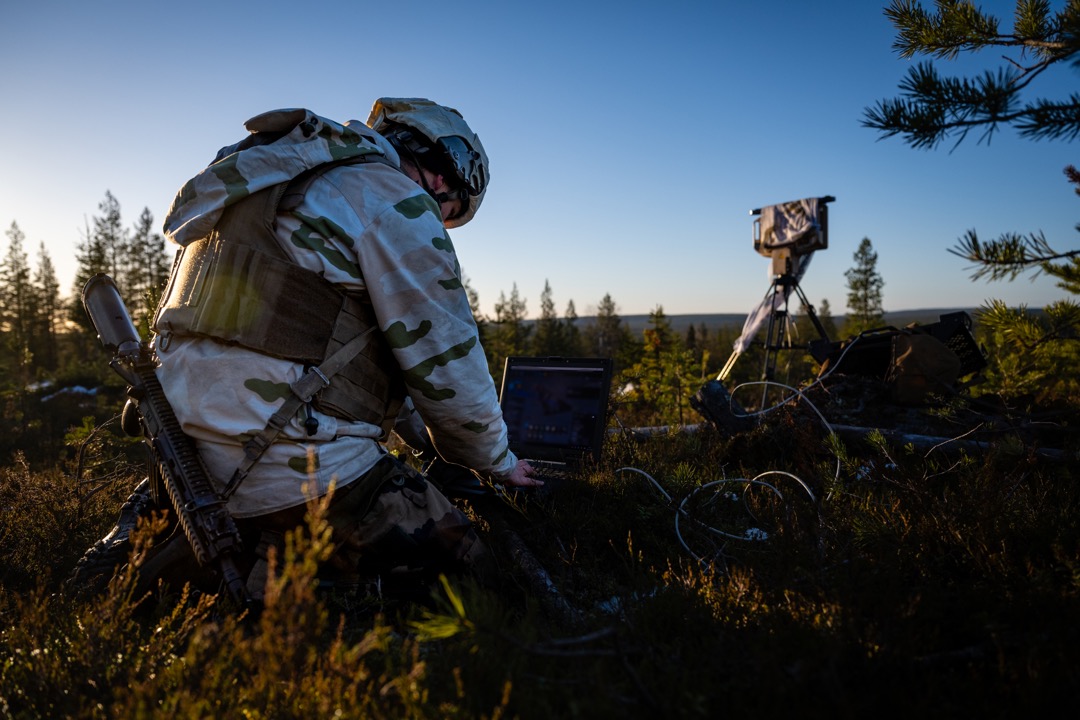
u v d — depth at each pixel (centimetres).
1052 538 230
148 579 227
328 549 141
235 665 166
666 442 472
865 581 202
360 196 234
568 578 258
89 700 161
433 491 245
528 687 158
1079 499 288
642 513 294
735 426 449
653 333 2419
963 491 283
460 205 293
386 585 241
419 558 239
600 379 367
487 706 152
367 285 232
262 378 217
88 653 172
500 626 152
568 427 366
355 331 236
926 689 153
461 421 250
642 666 164
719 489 312
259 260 220
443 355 238
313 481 220
